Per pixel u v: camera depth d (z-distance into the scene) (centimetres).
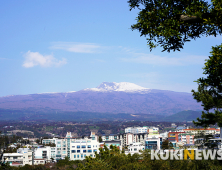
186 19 1335
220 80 1409
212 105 2006
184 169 3020
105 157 4528
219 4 1252
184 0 1334
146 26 1376
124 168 3681
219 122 2064
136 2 1409
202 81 1449
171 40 1387
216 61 1364
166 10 1341
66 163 11944
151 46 1397
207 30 1320
